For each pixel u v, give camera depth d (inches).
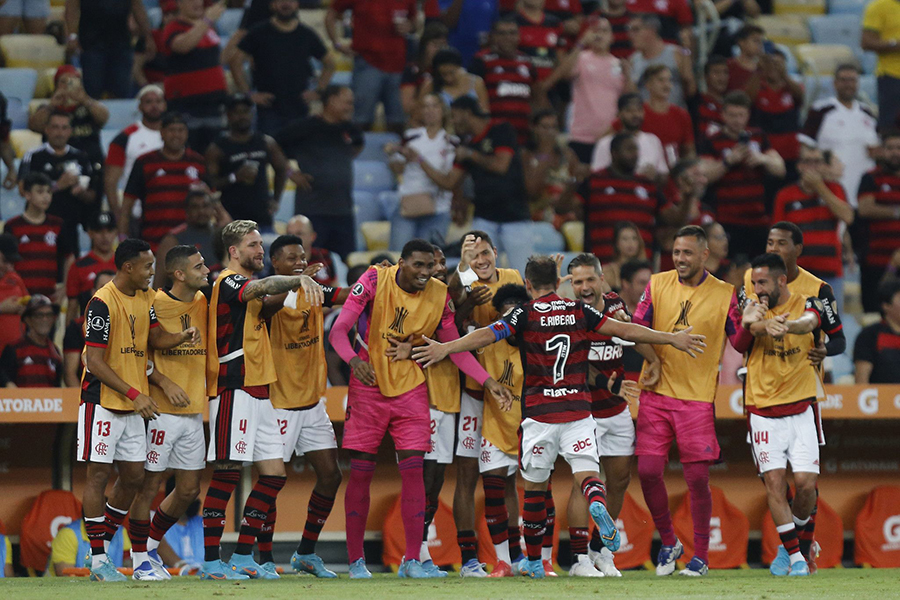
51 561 1138.7
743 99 1614.2
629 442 991.0
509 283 971.3
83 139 1563.7
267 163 1483.8
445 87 1630.2
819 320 948.6
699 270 979.3
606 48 1702.8
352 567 948.0
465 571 978.1
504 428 959.0
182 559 1131.9
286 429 952.3
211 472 1167.0
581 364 880.9
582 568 968.9
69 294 1342.3
